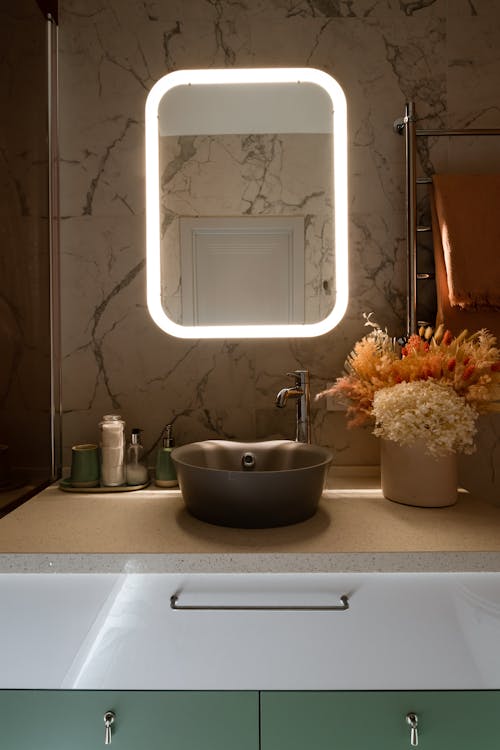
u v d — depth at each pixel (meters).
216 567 0.94
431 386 1.17
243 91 1.52
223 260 1.52
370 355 1.30
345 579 0.96
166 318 1.52
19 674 0.95
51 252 1.47
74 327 1.51
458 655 0.94
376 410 1.19
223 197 1.52
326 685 0.94
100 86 1.50
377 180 1.50
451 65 1.49
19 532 1.05
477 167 1.50
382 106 1.50
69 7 1.49
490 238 1.40
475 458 1.46
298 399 1.42
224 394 1.52
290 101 1.52
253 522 1.06
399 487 1.22
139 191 1.51
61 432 1.51
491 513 1.16
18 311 1.25
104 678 0.94
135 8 1.50
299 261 1.52
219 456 1.31
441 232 1.42
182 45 1.50
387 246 1.51
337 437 1.52
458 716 0.94
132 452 1.38
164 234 1.52
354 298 1.51
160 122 1.52
